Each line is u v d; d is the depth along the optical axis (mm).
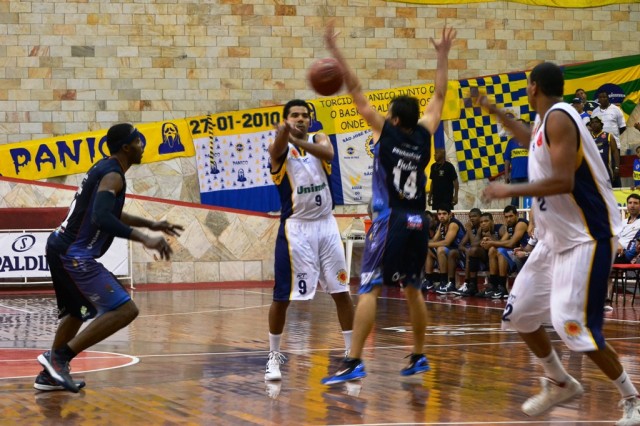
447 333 11781
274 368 8227
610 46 26141
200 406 6934
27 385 8039
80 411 6797
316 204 8570
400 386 7727
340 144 24422
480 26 25641
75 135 23766
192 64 24766
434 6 25500
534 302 6160
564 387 6270
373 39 25328
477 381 7953
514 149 21406
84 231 7727
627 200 16375
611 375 5879
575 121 5730
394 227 7668
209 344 11047
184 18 24719
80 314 7848
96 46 24422
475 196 24797
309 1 25156
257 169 24422
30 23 24203
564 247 5879
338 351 10219
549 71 5996
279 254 8398
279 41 25047
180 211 23297
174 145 24062
